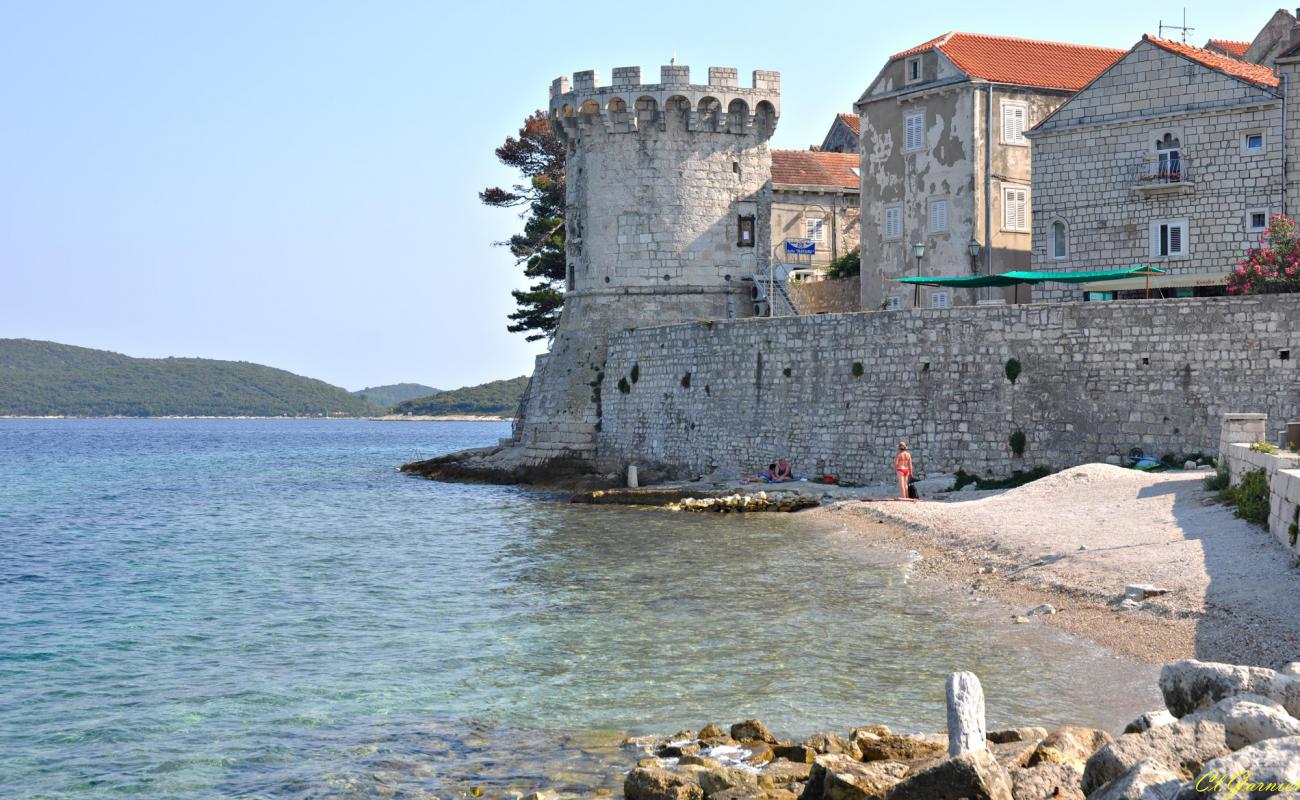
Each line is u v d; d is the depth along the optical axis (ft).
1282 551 80.18
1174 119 169.27
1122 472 123.54
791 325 166.30
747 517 146.30
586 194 214.48
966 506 124.67
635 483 188.65
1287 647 63.62
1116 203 175.52
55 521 180.14
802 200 244.63
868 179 212.84
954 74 195.83
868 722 60.49
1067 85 198.08
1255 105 161.68
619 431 201.46
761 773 50.44
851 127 278.46
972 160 192.24
